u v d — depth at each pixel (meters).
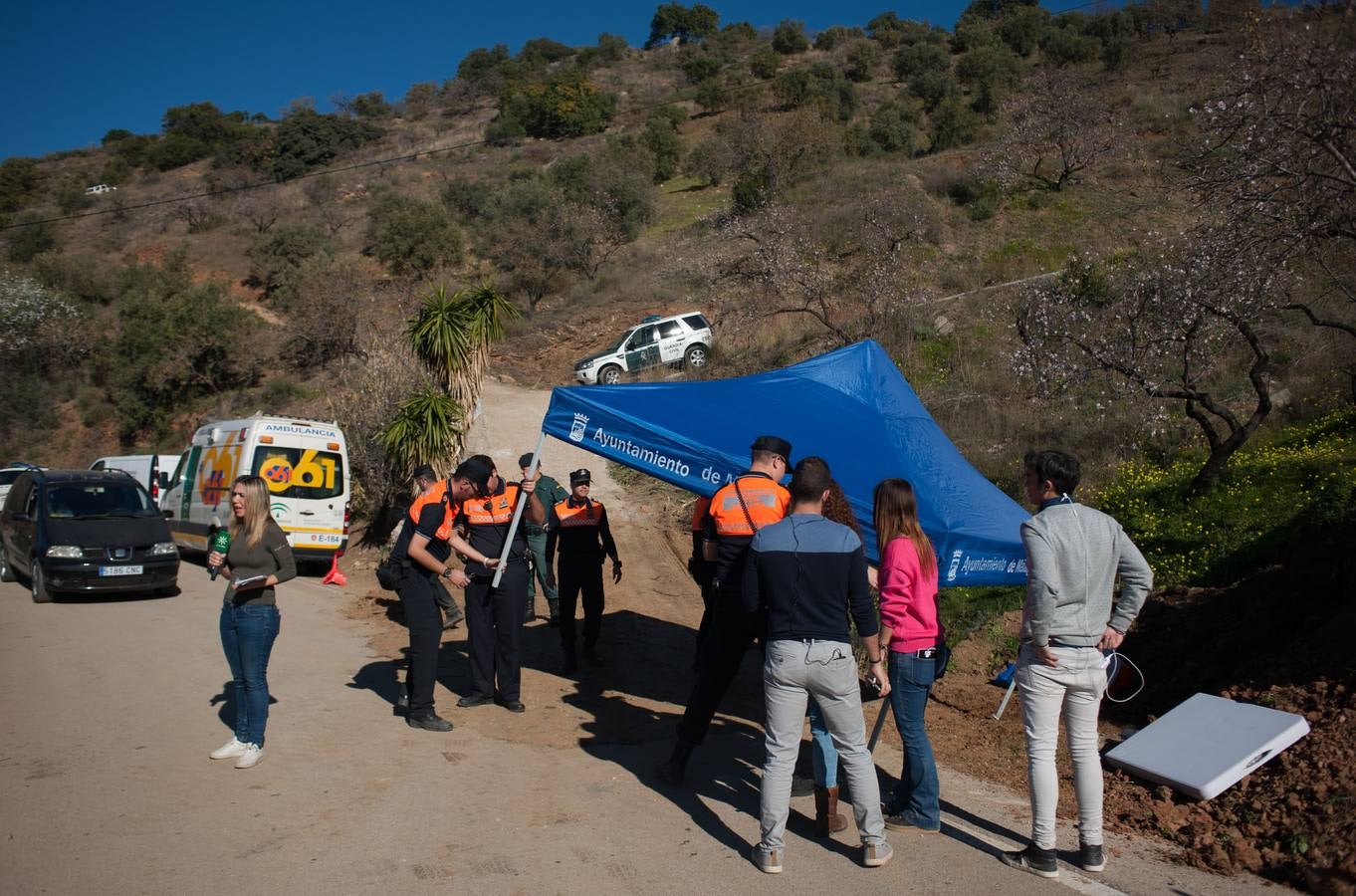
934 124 38.66
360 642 9.34
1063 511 4.37
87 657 8.55
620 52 96.31
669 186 48.06
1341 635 5.91
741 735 6.50
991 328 17.58
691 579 12.20
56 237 53.28
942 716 6.88
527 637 9.52
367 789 5.12
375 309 32.81
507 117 68.38
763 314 21.14
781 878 4.17
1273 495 9.41
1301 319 13.61
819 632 4.21
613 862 4.27
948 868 4.33
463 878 4.04
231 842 4.34
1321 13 9.57
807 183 34.78
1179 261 10.88
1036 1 68.62
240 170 66.94
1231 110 9.23
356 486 16.80
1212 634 7.32
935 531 5.55
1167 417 11.23
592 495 16.00
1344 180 8.19
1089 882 4.21
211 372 33.25
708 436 6.21
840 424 6.50
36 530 12.55
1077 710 4.35
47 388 35.53
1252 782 4.98
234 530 5.48
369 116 87.69
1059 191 27.53
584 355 26.55
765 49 79.88
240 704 5.56
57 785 5.04
